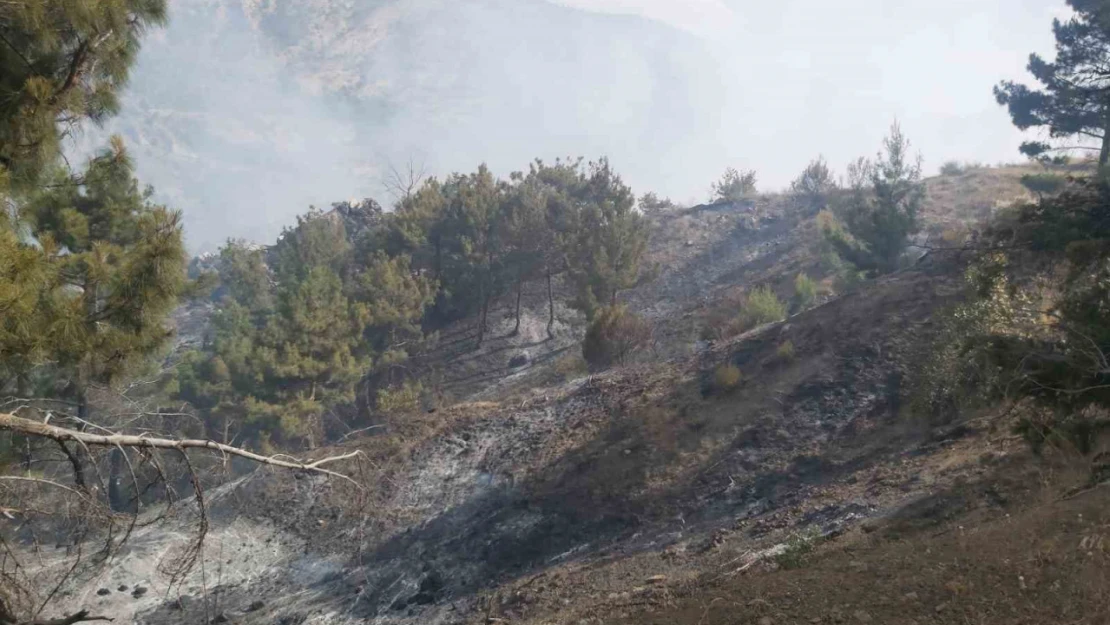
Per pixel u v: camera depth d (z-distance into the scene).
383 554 18.83
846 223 32.19
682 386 22.00
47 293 9.17
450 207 43.44
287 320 29.02
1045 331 10.41
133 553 17.83
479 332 41.94
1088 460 8.90
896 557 8.16
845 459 16.20
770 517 14.52
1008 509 9.76
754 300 29.25
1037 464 10.95
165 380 20.70
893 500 12.49
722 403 20.41
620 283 38.28
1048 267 11.38
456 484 21.19
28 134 9.08
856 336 20.69
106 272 10.38
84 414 11.50
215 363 28.52
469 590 16.56
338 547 19.47
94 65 9.83
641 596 11.34
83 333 9.63
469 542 18.42
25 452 8.77
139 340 10.75
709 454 18.66
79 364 10.09
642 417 21.03
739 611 7.62
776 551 11.23
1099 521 7.03
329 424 31.56
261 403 26.94
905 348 19.12
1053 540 6.93
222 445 7.73
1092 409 9.31
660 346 32.44
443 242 43.50
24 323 8.36
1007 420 12.65
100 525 7.64
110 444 7.20
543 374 34.19
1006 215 12.08
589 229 40.03
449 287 42.94
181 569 7.92
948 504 11.00
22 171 9.26
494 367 39.41
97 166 10.87
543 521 18.33
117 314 10.50
